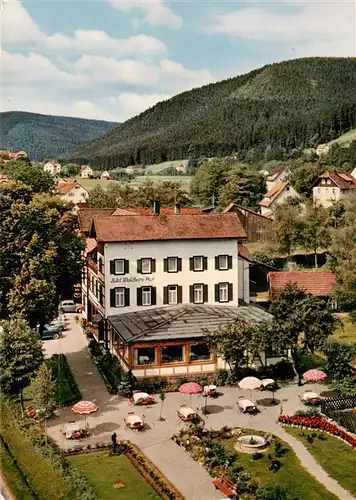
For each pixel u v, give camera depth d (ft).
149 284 184.14
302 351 158.71
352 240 241.55
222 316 175.22
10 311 160.15
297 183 535.19
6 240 165.48
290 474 106.63
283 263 287.28
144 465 111.04
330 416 133.18
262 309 188.55
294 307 155.02
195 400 147.13
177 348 165.78
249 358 160.86
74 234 191.31
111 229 182.09
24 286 159.63
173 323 168.25
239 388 155.22
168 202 418.92
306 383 157.99
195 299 188.34
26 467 109.70
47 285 158.92
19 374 136.05
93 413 138.92
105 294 181.37
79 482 101.81
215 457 113.29
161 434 126.93
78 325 225.56
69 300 254.27
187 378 158.51
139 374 156.97
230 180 494.18
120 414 138.41
